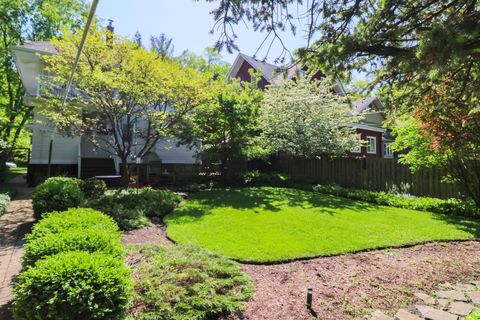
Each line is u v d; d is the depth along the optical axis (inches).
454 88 117.6
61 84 350.3
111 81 275.7
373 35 86.8
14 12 530.0
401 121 261.0
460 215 245.6
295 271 135.3
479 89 96.9
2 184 422.3
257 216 237.9
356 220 226.7
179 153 553.3
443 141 222.1
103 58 284.8
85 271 77.1
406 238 183.0
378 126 647.1
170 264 123.1
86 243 97.7
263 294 111.5
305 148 430.9
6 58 548.7
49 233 105.3
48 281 73.4
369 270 136.5
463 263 146.2
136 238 184.1
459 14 75.4
